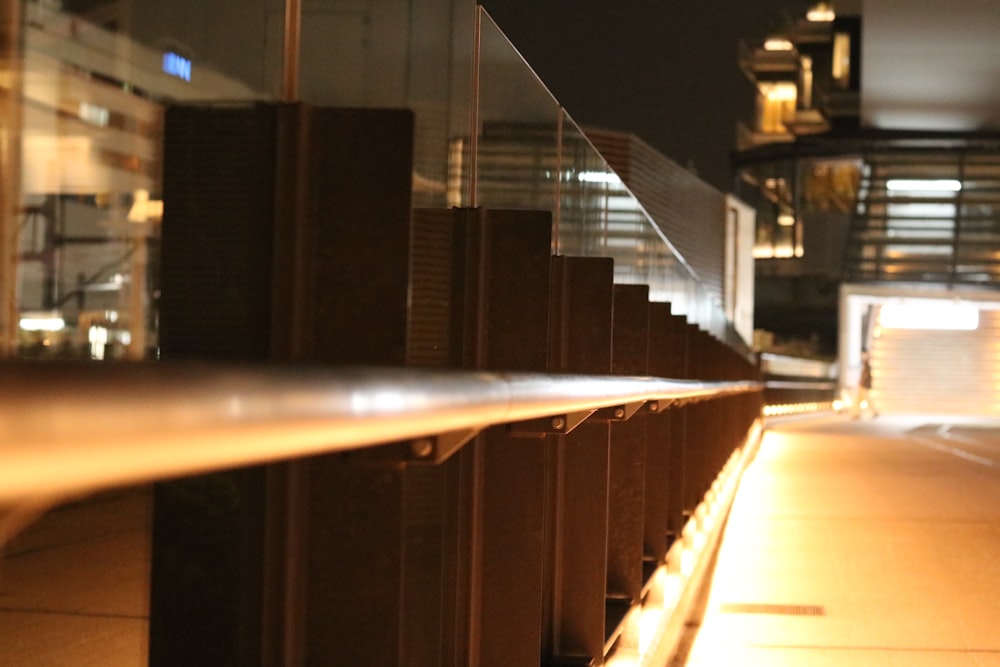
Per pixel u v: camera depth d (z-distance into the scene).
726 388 11.49
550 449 4.91
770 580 9.10
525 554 3.87
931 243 58.22
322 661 2.49
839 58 75.12
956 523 12.53
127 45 2.59
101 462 0.86
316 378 1.30
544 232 4.04
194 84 2.74
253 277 2.53
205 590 2.40
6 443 0.76
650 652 5.93
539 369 4.02
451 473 3.81
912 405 58.97
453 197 4.18
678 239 30.33
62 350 2.40
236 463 1.14
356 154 2.56
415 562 3.54
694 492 9.62
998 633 7.26
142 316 2.58
